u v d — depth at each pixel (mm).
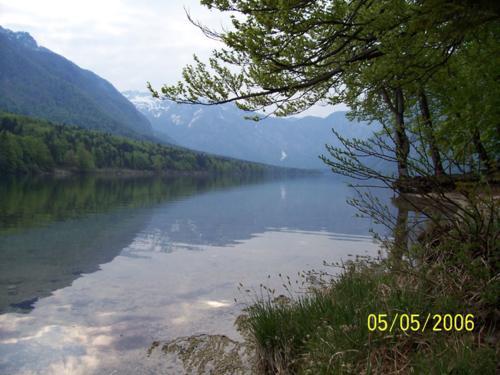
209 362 4648
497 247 3201
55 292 7805
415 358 2924
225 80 5730
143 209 27094
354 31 5410
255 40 4934
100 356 4934
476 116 7336
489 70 7418
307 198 42938
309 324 4027
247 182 108938
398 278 4234
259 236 15680
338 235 16047
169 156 191625
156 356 4902
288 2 4508
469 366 2586
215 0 4949
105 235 15391
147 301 7246
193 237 15281
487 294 3080
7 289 8000
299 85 5824
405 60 4773
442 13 3920
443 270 3646
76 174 134500
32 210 24312
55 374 4469
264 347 4133
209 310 6719
